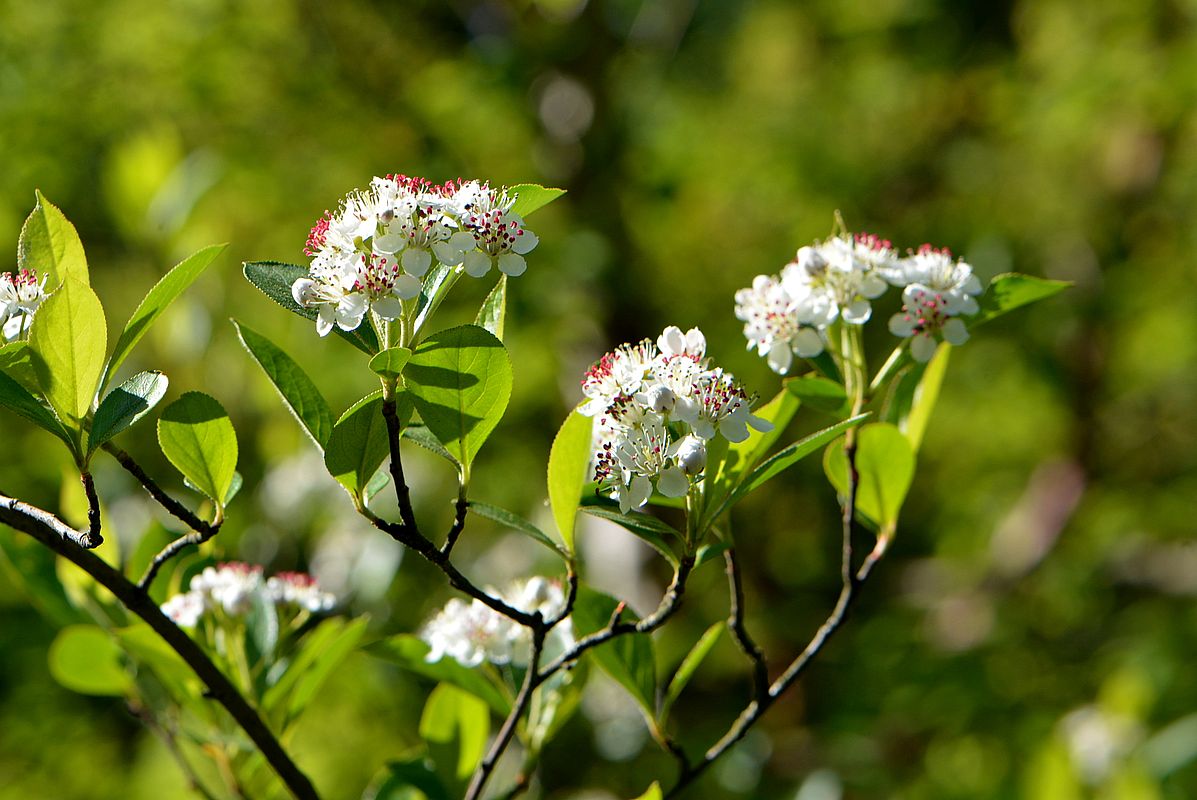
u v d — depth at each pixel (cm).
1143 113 1053
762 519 1108
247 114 897
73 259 262
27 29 873
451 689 346
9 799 834
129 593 256
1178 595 1049
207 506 658
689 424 246
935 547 1201
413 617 772
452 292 889
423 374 229
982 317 314
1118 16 1074
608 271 938
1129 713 669
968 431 1205
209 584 331
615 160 982
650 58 1040
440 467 877
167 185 692
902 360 305
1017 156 1123
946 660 970
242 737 337
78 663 369
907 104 1137
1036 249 1122
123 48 880
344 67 922
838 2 1166
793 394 298
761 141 1074
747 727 298
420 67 951
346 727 743
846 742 893
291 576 355
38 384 238
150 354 717
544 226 951
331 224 238
